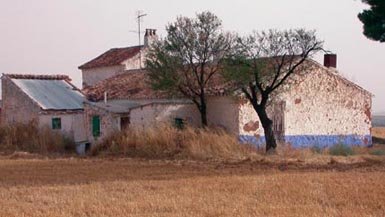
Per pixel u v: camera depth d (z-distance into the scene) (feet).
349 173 125.59
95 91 258.98
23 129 218.59
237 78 183.11
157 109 204.74
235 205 82.74
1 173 136.98
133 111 210.79
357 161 163.22
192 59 202.28
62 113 238.48
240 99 199.62
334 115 233.35
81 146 223.10
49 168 148.66
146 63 205.98
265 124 185.88
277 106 215.92
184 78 202.49
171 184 107.86
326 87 231.09
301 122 223.30
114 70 308.81
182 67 201.36
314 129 226.79
